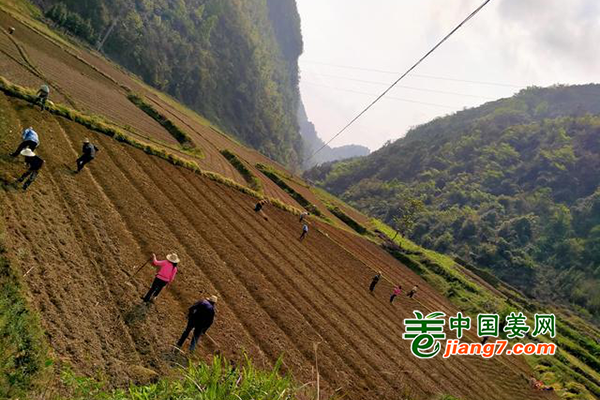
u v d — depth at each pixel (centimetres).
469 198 13112
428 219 12344
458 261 8200
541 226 10688
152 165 2653
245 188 3731
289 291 2155
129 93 5172
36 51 3994
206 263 1802
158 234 1748
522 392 2831
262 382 572
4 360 619
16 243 1055
